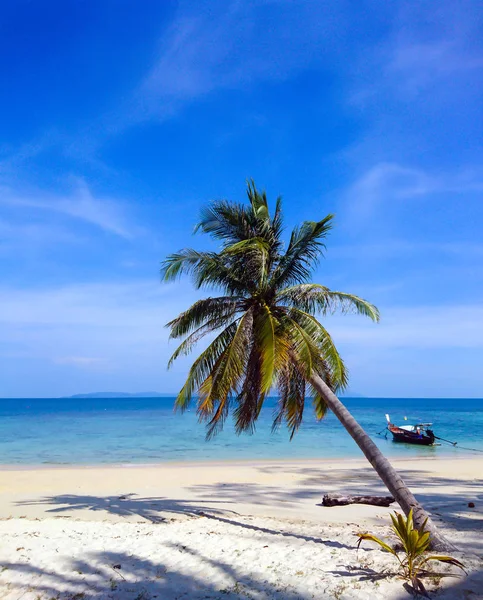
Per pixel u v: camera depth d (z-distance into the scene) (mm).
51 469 21641
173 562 7531
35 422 57188
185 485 17469
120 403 168125
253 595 6215
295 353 9672
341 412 9438
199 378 10734
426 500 14523
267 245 10609
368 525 11219
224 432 43000
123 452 28969
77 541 8734
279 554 7855
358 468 22328
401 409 109375
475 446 34406
